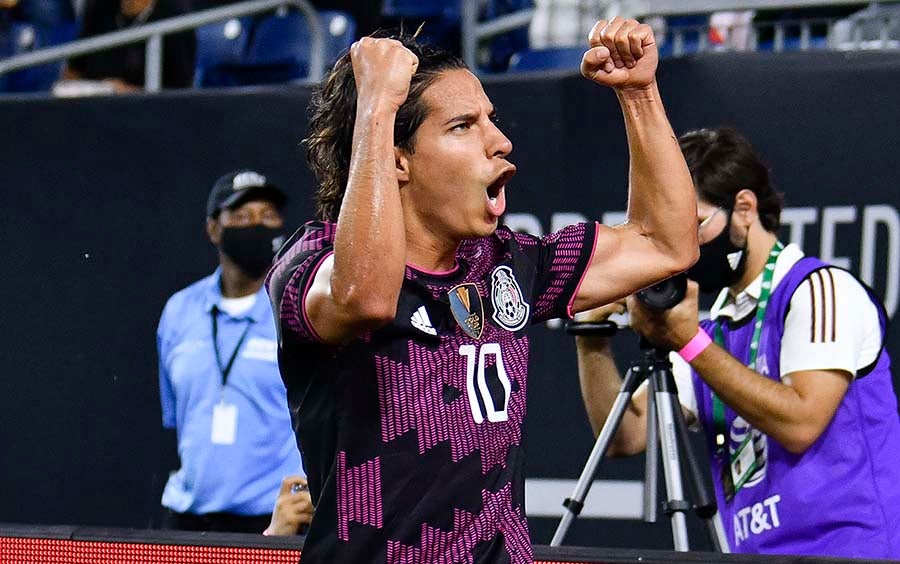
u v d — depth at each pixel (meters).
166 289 18.09
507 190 16.98
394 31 8.62
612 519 16.42
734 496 12.52
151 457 17.92
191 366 16.53
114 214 18.31
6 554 10.95
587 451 16.55
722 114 16.25
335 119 7.92
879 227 15.81
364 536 7.37
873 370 12.12
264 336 16.45
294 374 7.69
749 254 12.39
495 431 7.57
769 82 16.16
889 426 12.12
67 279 18.36
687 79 16.38
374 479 7.40
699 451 15.91
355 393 7.44
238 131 18.06
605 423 12.86
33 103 18.56
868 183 15.88
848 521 11.77
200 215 18.09
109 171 18.36
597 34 8.47
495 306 7.84
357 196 7.09
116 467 18.03
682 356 11.88
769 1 17.30
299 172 17.89
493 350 7.71
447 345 7.58
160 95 18.27
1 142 18.61
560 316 8.50
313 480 7.70
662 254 8.66
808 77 16.08
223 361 16.42
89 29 24.06
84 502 18.09
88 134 18.41
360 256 7.02
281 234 16.80
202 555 10.50
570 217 16.77
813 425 11.66
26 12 29.92
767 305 12.36
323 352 7.52
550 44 21.83
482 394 7.58
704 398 13.01
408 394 7.45
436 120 7.52
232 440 16.17
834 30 18.03
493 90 17.06
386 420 7.43
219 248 16.91
